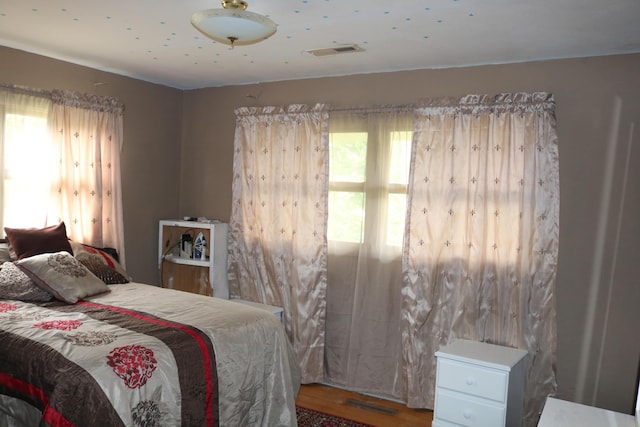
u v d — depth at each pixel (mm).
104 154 3930
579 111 3143
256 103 4328
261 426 2822
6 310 2699
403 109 3672
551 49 3025
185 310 2930
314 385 3967
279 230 4090
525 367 3188
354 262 3861
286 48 3225
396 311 3717
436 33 2807
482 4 2350
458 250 3451
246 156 4254
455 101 3436
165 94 4543
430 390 3535
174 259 4387
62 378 2055
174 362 2373
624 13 2396
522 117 3246
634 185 3000
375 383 3781
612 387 3064
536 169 3203
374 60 3455
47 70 3617
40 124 3549
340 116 3895
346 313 3898
